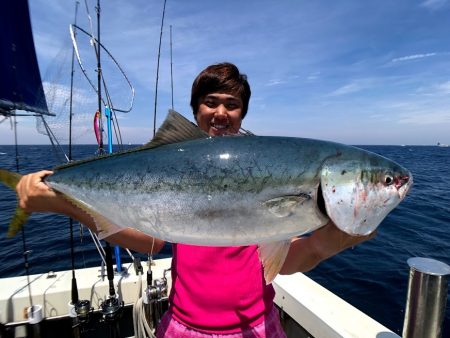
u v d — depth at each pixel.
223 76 0.90
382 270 2.52
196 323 0.82
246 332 0.82
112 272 1.35
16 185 0.80
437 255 2.86
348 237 0.75
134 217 0.79
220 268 0.82
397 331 1.80
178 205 0.76
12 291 1.36
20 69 1.27
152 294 1.28
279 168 0.75
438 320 0.80
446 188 7.64
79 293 1.39
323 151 0.76
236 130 0.94
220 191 0.75
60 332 1.38
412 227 3.80
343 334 1.07
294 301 1.30
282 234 0.75
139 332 1.21
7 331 1.29
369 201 0.74
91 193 0.81
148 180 0.78
